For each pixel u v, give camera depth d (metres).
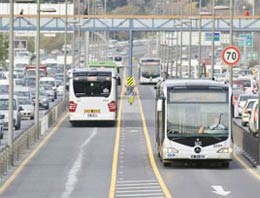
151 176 74.88
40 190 65.19
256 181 70.94
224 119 79.88
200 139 79.56
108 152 97.69
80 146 104.62
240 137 102.12
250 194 61.72
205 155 79.56
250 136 91.12
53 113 141.75
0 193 63.38
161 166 83.19
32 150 99.44
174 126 79.94
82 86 130.88
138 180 71.75
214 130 79.69
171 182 70.06
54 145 105.62
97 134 121.50
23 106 148.38
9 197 60.94
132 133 123.25
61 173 77.50
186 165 83.69
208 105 80.00
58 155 94.12
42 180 72.12
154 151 97.94
